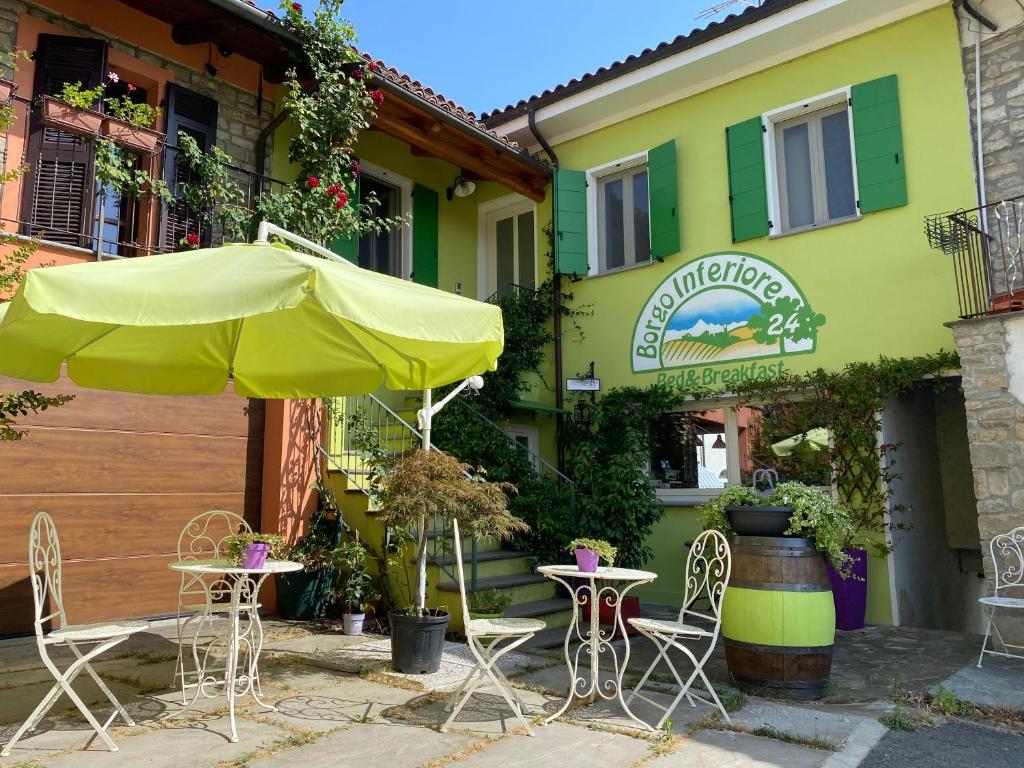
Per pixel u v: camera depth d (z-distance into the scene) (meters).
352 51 7.20
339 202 7.06
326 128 7.12
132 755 3.22
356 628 5.87
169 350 4.54
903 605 6.89
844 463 7.11
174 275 3.06
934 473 8.32
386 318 3.21
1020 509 5.33
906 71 7.33
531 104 9.68
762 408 7.87
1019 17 6.73
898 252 7.14
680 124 8.88
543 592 6.78
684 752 3.38
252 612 4.12
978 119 6.86
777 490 4.64
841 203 7.78
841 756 3.33
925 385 7.70
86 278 2.94
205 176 6.68
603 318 9.26
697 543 4.42
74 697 3.29
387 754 3.28
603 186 9.77
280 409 6.93
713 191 8.48
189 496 6.49
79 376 4.37
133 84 6.95
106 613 5.89
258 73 7.85
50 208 6.03
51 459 5.72
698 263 8.48
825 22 7.67
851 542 7.00
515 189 9.77
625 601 6.18
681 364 8.47
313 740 3.46
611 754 3.33
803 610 4.24
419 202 9.91
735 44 8.12
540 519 7.17
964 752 3.42
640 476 7.18
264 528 6.82
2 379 5.57
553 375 9.61
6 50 6.03
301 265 3.02
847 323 7.35
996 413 5.49
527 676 4.74
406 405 8.40
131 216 6.66
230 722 3.49
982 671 4.93
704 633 3.87
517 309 9.43
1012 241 6.56
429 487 4.79
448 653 5.28
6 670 4.64
